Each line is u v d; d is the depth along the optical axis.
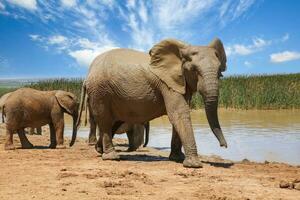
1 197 7.79
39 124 15.08
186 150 11.00
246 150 14.95
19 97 14.72
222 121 25.30
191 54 11.02
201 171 10.38
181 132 11.10
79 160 12.13
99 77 12.16
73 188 8.45
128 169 10.59
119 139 18.81
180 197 7.76
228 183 8.97
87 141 18.11
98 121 12.42
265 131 20.00
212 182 9.05
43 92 15.16
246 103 34.06
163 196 7.82
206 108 10.65
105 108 12.26
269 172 10.37
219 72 11.20
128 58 12.06
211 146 16.02
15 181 9.13
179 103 11.27
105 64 12.16
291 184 8.56
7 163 11.48
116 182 8.77
